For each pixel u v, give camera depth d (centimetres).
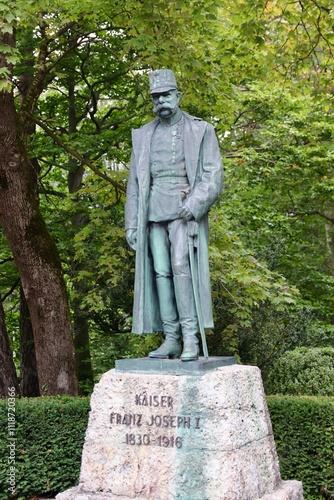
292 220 2008
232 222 1496
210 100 1347
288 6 1225
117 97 1683
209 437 621
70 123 1683
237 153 1587
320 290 1964
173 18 1130
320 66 1279
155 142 701
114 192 1283
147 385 648
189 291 675
